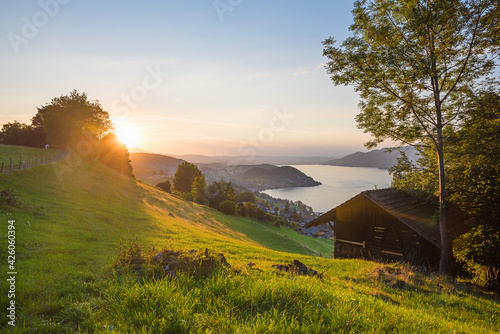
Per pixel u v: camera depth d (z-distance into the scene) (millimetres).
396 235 19234
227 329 4031
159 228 23578
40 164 35406
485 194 16219
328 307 5043
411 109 15625
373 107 16047
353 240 21484
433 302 8891
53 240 11812
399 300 8375
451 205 18281
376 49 14453
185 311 4316
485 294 12617
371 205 20547
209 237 23781
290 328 4062
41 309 4645
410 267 15375
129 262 6996
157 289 4980
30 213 16922
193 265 6555
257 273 7645
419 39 14023
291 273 8719
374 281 10734
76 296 5203
